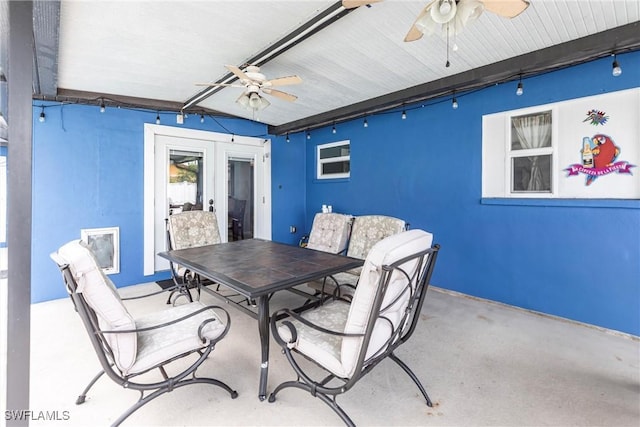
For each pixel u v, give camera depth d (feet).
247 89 8.90
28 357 4.09
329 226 11.38
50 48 7.80
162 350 5.01
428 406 5.59
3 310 9.05
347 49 8.54
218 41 8.07
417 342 7.96
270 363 7.04
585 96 8.79
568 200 9.13
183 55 8.83
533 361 7.05
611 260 8.50
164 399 5.80
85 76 10.14
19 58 3.91
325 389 4.94
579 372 6.60
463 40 7.92
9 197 3.93
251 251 9.07
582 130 9.05
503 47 8.25
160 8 6.66
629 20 6.94
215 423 5.20
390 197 14.05
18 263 4.00
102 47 8.28
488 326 8.94
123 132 12.67
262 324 5.91
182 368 6.81
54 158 11.27
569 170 9.32
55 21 6.68
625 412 5.39
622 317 8.36
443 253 12.26
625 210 8.25
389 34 7.80
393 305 4.93
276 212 17.71
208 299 11.34
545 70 9.23
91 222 12.05
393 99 11.84
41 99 10.91
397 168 13.71
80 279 4.20
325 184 17.40
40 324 8.99
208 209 15.17
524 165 10.28
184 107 13.47
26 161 4.00
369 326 4.36
